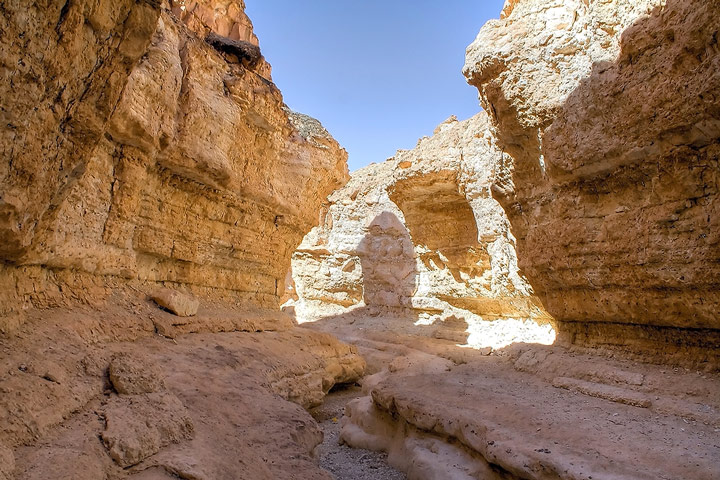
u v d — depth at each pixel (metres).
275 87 13.30
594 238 9.03
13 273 4.88
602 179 8.84
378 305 27.44
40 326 4.98
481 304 20.44
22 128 3.55
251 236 13.07
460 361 15.04
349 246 29.22
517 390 9.12
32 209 4.21
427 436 7.95
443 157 18.58
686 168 7.04
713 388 6.72
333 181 17.84
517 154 11.30
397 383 10.25
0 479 2.58
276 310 14.81
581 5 9.32
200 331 9.45
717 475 4.69
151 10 4.43
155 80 8.27
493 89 10.75
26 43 3.27
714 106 6.24
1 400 3.24
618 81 8.06
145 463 3.74
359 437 9.32
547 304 11.34
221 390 6.66
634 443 5.68
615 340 9.29
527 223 11.77
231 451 4.88
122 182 8.05
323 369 11.85
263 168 13.20
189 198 10.36
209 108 10.30
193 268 11.02
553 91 9.62
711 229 6.78
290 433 6.06
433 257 22.55
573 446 5.73
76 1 3.57
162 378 5.26
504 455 5.78
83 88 4.25
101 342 6.10
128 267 8.57
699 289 7.13
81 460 3.22
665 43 7.19
